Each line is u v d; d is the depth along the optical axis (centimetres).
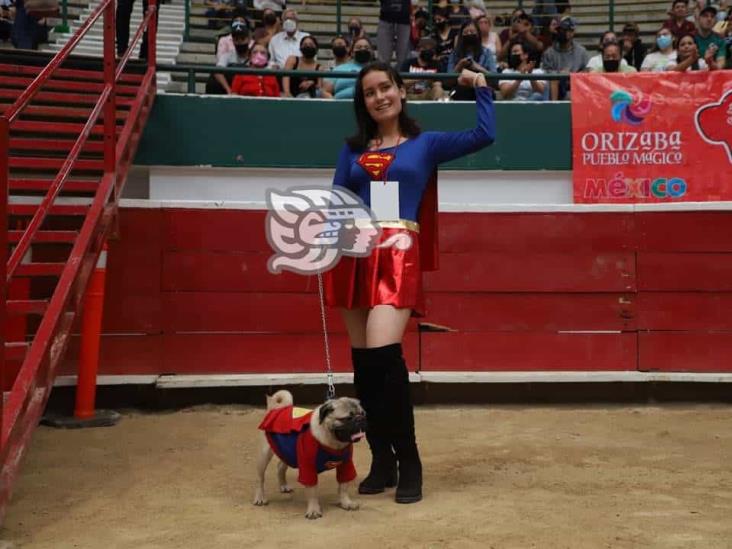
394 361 355
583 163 754
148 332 626
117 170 559
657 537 306
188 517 341
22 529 327
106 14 539
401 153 367
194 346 632
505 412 609
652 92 754
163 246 630
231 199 746
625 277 651
